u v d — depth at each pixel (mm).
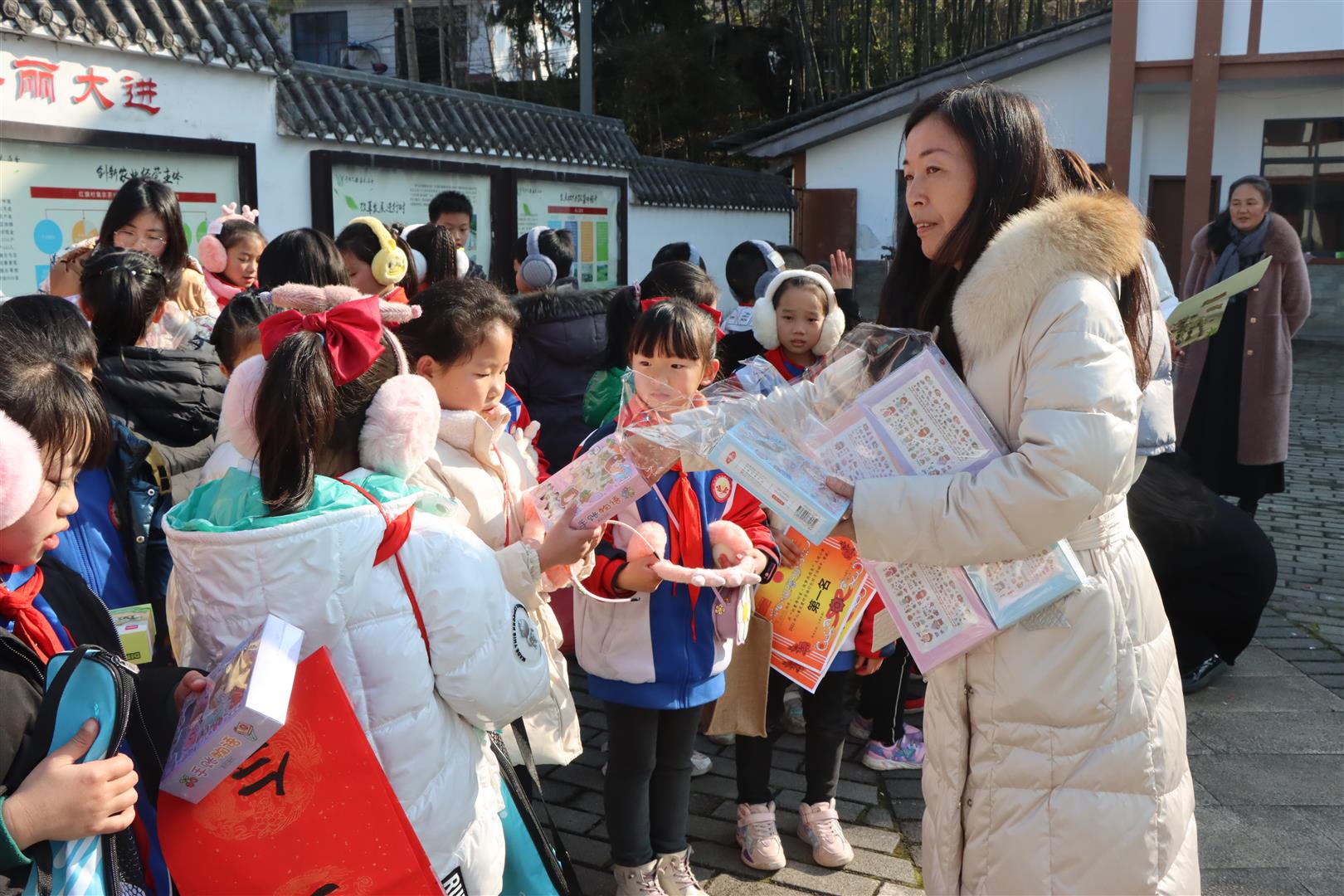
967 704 1562
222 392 2361
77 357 1771
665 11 18547
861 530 1470
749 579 2043
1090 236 1425
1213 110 11062
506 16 18688
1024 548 1411
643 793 2227
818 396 1633
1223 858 2529
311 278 2711
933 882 1617
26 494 1133
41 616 1308
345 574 1314
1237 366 5215
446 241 3629
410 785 1368
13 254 4805
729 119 18359
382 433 1429
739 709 2387
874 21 19828
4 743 1135
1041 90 12648
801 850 2576
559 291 3607
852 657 2498
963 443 1494
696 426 1721
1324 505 5926
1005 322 1467
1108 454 1372
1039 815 1496
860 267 13789
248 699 1161
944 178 1568
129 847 1265
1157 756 1511
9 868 1090
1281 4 10789
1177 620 3469
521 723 2004
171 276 2963
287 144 6355
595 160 9445
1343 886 2412
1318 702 3426
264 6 6246
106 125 5160
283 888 1272
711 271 12062
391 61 20891
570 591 2969
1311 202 12664
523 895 1737
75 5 4914
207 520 1395
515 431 2445
